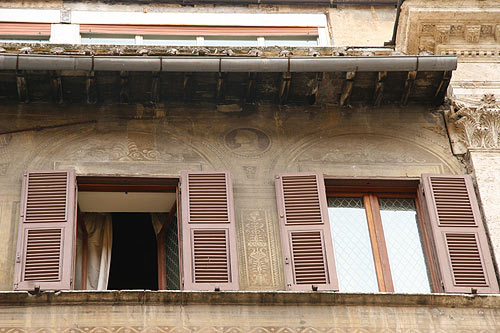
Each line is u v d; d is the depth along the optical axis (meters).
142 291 11.76
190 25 16.67
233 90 13.87
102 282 12.97
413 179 13.45
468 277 12.52
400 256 12.95
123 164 13.27
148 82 13.55
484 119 14.00
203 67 13.17
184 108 13.92
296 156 13.59
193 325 11.66
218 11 16.86
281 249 12.66
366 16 17.22
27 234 12.34
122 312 11.66
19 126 13.45
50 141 13.38
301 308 11.86
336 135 13.87
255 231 12.83
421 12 14.60
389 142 13.88
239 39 16.69
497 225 13.00
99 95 13.72
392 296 11.98
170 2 16.84
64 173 12.89
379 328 11.80
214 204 12.87
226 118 13.90
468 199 13.22
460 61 14.70
